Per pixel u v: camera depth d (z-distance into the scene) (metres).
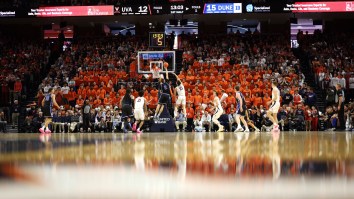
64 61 25.17
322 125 17.53
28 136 10.76
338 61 23.39
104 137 9.03
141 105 14.53
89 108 17.95
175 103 17.47
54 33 32.78
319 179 2.05
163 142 6.31
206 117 17.11
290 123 17.23
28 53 26.67
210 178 2.10
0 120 18.48
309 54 24.42
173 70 20.81
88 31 31.45
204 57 24.58
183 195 1.60
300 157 3.40
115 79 21.88
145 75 21.36
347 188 1.76
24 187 1.80
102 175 2.23
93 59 24.78
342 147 4.85
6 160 3.23
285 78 21.02
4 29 31.11
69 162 3.02
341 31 29.80
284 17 28.80
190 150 4.39
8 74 23.39
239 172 2.36
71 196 1.59
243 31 33.53
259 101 19.03
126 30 33.75
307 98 19.23
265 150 4.33
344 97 19.33
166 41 26.17
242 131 14.79
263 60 23.58
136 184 1.89
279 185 1.85
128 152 4.11
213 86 19.84
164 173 2.32
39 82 23.28
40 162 3.03
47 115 14.97
